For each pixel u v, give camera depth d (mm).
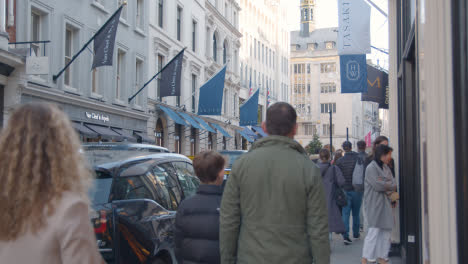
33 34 17453
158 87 28312
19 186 1761
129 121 24328
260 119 55125
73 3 19188
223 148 41969
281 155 2877
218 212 3555
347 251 8141
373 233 6395
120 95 23797
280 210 2795
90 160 4305
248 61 51062
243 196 2891
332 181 7910
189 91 33156
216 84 28547
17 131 1854
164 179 4949
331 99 84938
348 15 11641
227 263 2947
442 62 2910
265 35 57906
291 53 86625
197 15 34625
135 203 4168
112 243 3842
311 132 85312
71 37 19594
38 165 1791
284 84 66250
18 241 1712
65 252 1713
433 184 3072
